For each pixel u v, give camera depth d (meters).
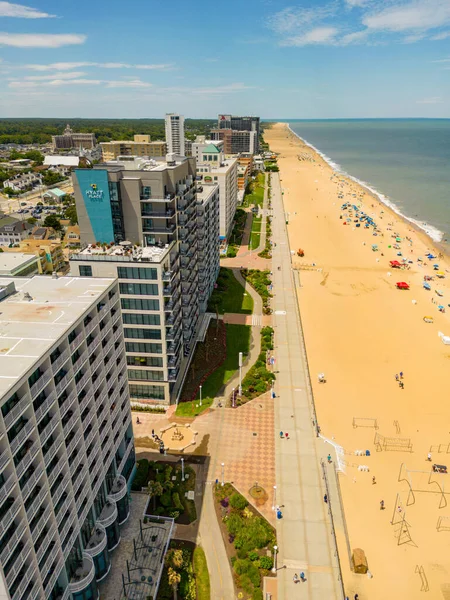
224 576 59.38
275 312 138.75
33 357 42.78
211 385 100.50
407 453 83.88
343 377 107.19
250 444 83.56
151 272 80.94
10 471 38.59
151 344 87.81
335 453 82.62
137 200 86.88
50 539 45.81
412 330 131.00
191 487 73.56
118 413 66.75
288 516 68.94
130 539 63.84
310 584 58.88
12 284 59.34
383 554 64.31
